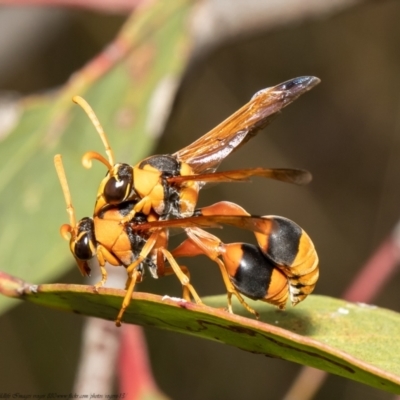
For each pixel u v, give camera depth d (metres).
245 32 0.21
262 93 0.18
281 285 0.17
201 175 0.18
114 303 0.17
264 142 0.32
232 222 0.17
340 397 0.29
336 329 0.17
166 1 0.20
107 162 0.18
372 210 0.34
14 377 0.30
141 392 0.19
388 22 0.32
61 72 0.29
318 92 0.34
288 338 0.16
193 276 0.32
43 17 0.24
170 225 0.18
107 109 0.20
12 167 0.20
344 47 0.32
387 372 0.16
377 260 0.21
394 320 0.17
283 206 0.33
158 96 0.20
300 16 0.21
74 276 0.29
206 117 0.31
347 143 0.34
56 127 0.20
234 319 0.16
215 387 0.32
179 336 0.32
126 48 0.20
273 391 0.32
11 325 0.30
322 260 0.33
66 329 0.30
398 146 0.33
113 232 0.18
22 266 0.19
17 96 0.21
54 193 0.19
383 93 0.33
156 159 0.18
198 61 0.21
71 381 0.30
